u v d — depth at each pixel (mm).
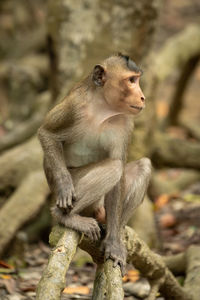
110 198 7574
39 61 23625
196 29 17766
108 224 7457
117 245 7219
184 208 14789
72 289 9492
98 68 7641
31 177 12320
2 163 12844
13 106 21984
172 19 33000
